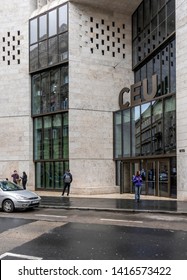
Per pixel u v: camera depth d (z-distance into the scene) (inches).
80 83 990.4
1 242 354.6
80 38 999.0
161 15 871.7
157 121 843.4
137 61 1027.3
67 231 413.1
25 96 1090.1
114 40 1044.5
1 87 1117.1
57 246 334.6
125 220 498.9
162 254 302.2
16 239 368.8
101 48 1024.9
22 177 1004.6
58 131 1030.4
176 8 773.9
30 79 1098.1
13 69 1107.3
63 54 999.0
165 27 848.3
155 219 509.0
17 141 1090.1
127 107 969.5
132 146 943.0
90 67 1005.8
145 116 893.2
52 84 1043.3
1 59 1119.0
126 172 976.3
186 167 729.6
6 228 438.6
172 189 801.6
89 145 988.6
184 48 746.2
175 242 350.3
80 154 976.3
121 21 1058.7
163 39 858.1
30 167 1077.8
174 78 808.9
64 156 1008.9
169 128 797.9
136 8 1039.0
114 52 1042.1
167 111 809.5
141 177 834.8
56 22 1024.2
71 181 900.6
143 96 914.1
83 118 987.3
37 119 1093.1
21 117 1090.7
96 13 1024.2
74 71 984.9
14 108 1099.9
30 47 1090.1
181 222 480.1
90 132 992.9
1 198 609.0
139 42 1016.9
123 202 722.2
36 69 1070.4
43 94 1067.9
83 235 387.9
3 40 1119.6
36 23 1078.4
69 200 773.3
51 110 1040.8
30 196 618.8
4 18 1119.6
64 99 1003.9
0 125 1110.4
